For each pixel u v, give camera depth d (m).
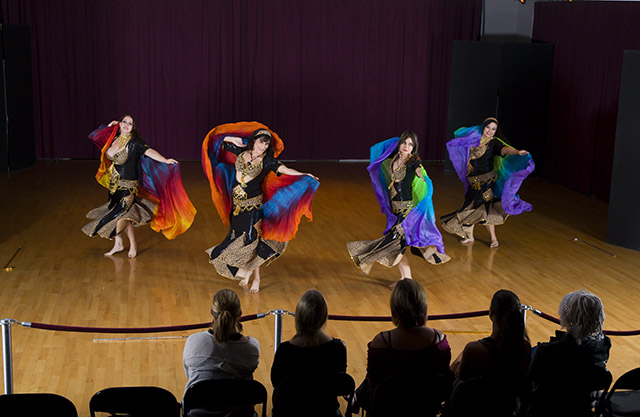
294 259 7.47
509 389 3.26
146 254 7.45
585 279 7.06
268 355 5.06
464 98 12.73
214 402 3.21
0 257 7.13
